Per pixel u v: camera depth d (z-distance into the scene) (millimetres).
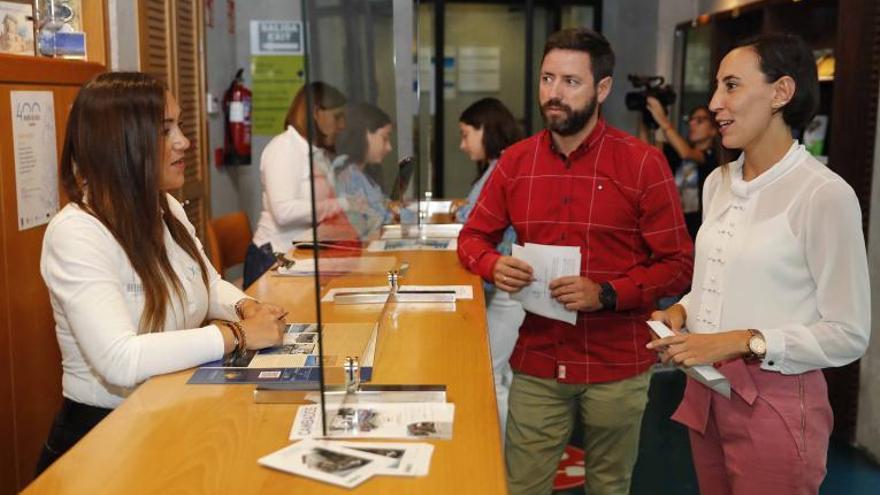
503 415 3295
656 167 2170
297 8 5172
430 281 2482
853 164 3463
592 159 2207
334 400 1518
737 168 1717
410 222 3355
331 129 1735
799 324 1595
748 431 1661
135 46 3266
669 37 6559
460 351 1809
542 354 2307
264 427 1409
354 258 1942
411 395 1529
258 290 2373
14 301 2309
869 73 3385
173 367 1669
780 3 4496
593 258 2223
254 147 5332
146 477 1229
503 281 2273
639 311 2262
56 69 2539
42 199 2467
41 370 2490
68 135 1763
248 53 5219
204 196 4367
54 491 1188
